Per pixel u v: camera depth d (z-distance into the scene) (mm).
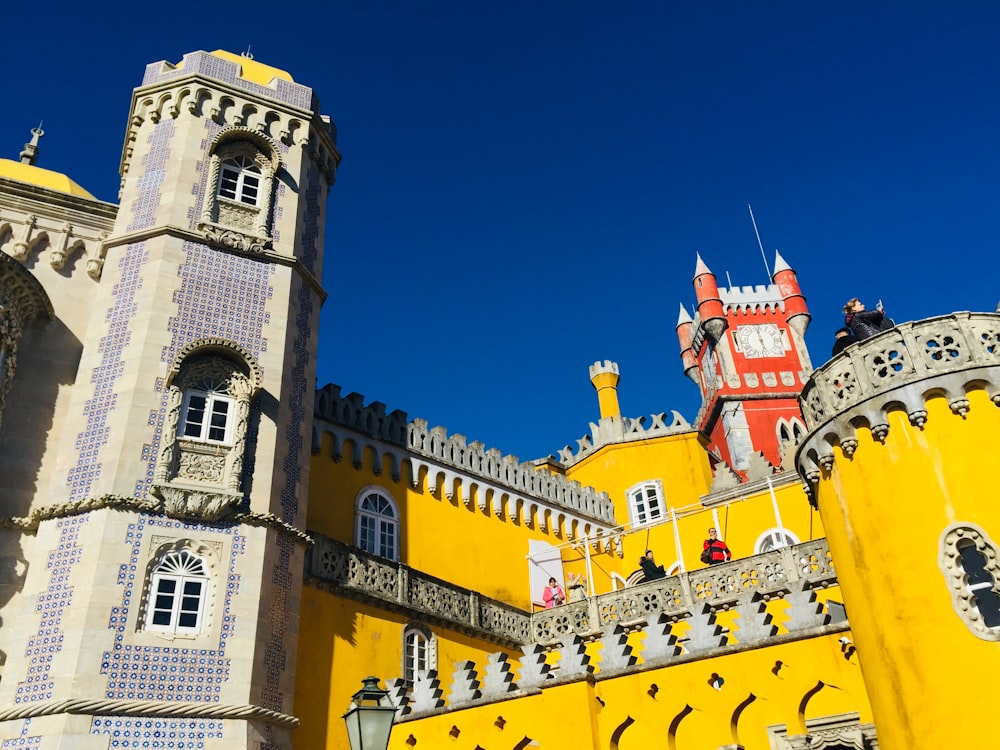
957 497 12758
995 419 13031
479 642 26016
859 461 14070
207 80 24156
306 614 20891
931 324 13945
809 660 14602
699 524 34375
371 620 22703
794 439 37969
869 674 13375
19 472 19234
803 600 15336
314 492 25422
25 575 18297
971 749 11539
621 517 37688
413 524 28312
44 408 20109
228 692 17203
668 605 24484
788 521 32125
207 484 19016
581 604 26766
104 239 22516
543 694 16828
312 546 21641
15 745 15742
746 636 15531
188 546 18281
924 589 12617
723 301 60375
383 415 29047
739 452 53156
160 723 16422
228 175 23797
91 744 15633
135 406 19156
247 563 18719
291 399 21859
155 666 16812
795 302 59938
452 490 30578
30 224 21984
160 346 20156
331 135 27219
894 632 12820
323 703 20281
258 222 23203
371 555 23375
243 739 16922
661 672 15977
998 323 13656
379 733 10797
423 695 18812
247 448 19969
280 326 22141
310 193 25484
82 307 21703
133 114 25109
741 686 15078
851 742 13906
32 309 20703
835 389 14734
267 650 18297
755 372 57062
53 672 16297
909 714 12367
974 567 12648
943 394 13430
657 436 39312
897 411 13766
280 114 25172
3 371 19531
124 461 18453
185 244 21766
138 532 17875
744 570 23375
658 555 35094
